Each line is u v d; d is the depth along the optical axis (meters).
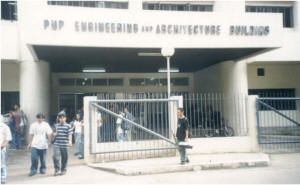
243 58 17.02
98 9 12.84
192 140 10.80
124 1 17.39
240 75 17.75
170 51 10.43
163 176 8.12
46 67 16.58
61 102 21.38
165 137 10.42
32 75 15.47
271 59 18.66
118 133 10.19
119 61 17.61
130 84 22.48
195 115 12.80
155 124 10.53
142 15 13.29
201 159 9.66
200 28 13.77
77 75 21.81
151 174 8.38
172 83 23.12
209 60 17.92
